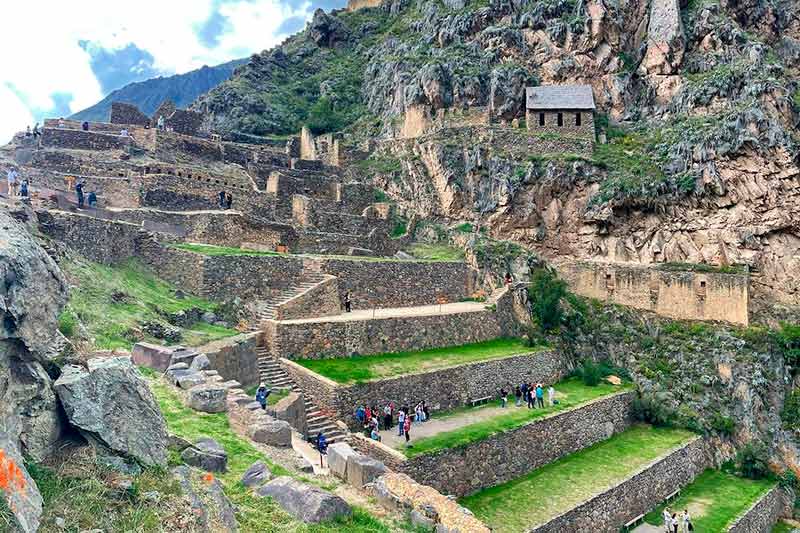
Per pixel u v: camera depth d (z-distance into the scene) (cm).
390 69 6744
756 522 3192
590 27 6191
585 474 2917
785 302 4734
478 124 5638
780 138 4803
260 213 4525
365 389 2720
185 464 1286
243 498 1349
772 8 6250
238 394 1981
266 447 1719
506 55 6266
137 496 1006
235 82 7550
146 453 1112
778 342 4428
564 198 5156
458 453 2547
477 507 2456
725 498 3294
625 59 6250
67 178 3828
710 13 6072
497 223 5034
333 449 1747
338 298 3566
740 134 4875
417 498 1577
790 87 5416
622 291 4781
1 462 786
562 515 2408
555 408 3288
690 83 5694
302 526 1287
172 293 3009
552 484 2759
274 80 7906
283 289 3459
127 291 2694
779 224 4797
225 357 2411
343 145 6050
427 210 5375
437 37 6781
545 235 5100
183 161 4819
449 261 4481
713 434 3878
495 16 6581
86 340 1537
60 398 1030
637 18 6412
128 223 3152
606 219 4981
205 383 1958
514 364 3603
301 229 4359
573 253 5116
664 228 5006
